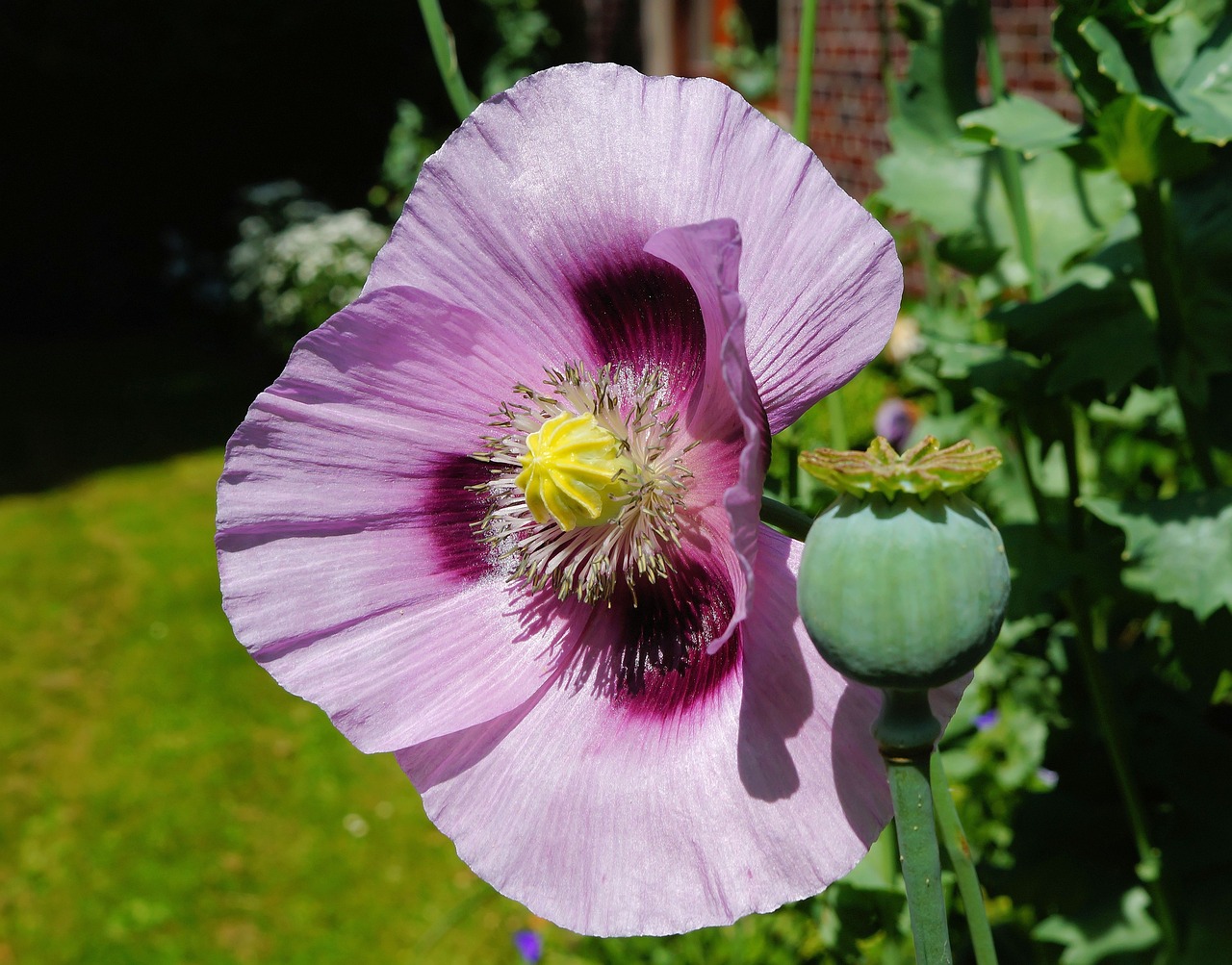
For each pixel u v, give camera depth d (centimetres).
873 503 20
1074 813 46
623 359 28
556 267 27
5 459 180
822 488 42
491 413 28
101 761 106
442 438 28
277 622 27
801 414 25
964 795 62
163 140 245
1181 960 42
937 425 54
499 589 28
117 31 228
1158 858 42
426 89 244
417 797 99
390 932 84
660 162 26
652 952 62
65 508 160
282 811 98
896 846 39
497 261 27
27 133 238
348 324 26
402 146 222
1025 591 42
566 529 27
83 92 236
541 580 28
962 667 20
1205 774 42
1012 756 62
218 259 250
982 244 46
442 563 28
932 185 46
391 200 229
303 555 27
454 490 28
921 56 45
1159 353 40
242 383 212
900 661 20
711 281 22
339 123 250
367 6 236
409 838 94
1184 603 37
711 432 27
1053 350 41
